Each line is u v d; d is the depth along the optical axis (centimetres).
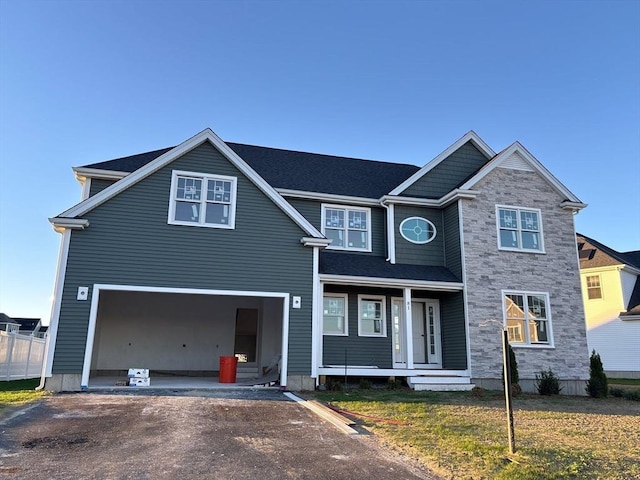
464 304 1438
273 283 1248
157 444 630
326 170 1780
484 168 1537
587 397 1341
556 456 600
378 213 1645
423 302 1590
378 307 1543
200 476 505
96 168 1391
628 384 1914
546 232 1552
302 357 1226
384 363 1495
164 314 1633
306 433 715
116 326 1580
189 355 1627
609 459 602
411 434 706
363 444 655
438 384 1320
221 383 1315
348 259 1520
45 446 607
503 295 1462
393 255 1557
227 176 1276
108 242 1152
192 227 1221
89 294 1114
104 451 593
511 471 526
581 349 1488
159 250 1184
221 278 1213
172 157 1235
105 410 846
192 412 847
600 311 2450
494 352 1408
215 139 1277
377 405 970
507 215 1538
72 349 1078
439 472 532
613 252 2655
